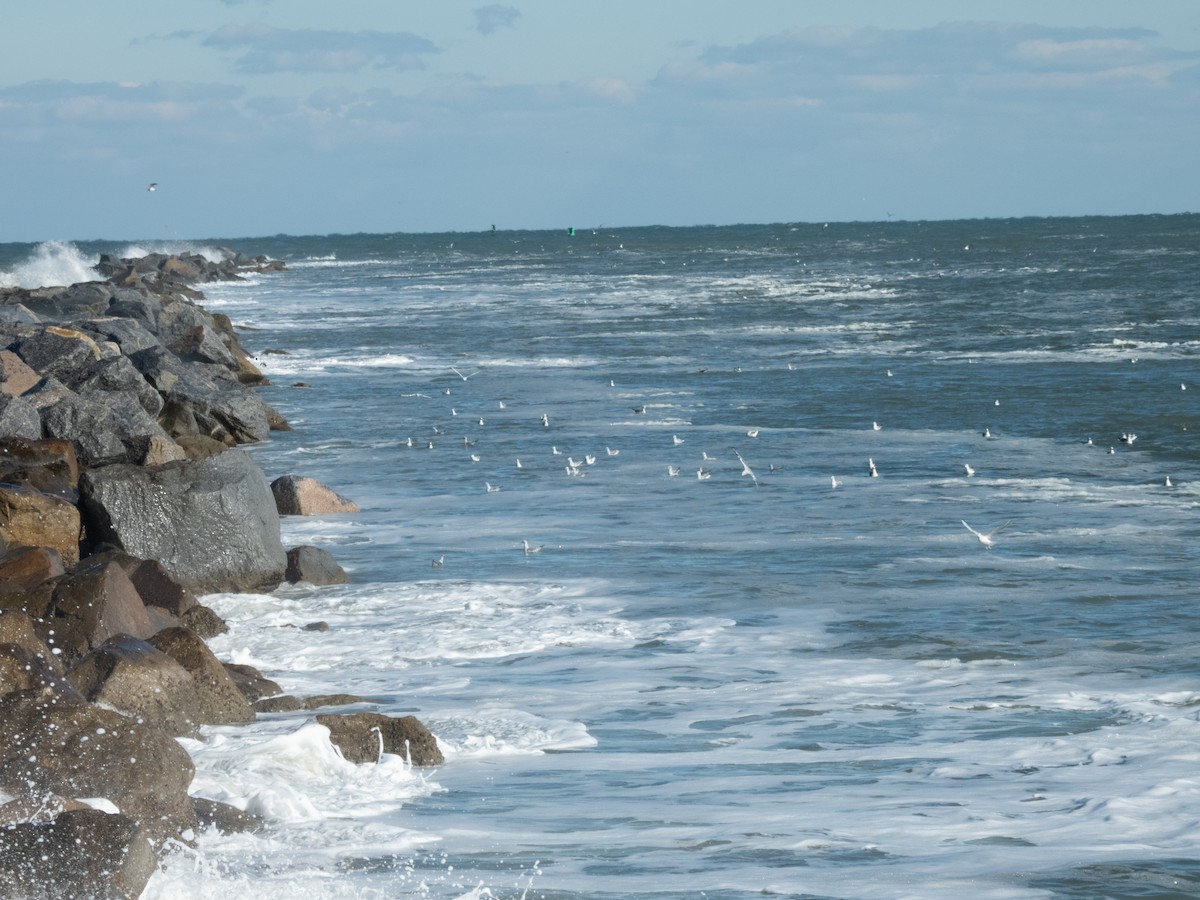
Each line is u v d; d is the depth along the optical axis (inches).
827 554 1285.7
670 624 1055.0
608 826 595.5
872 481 1689.2
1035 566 1216.2
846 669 918.4
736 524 1443.2
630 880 520.1
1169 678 874.1
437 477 1787.6
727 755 726.5
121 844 482.6
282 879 521.0
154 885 500.7
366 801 635.5
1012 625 1023.0
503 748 743.1
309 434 2185.0
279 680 919.0
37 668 652.7
